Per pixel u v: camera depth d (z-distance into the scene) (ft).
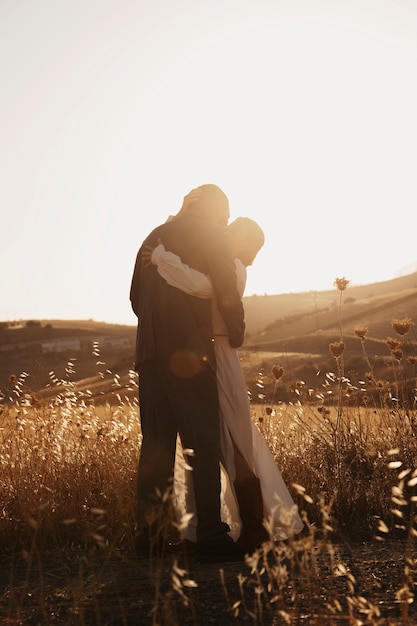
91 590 11.32
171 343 14.20
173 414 14.23
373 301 299.58
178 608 10.49
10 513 14.78
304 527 14.79
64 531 14.44
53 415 17.74
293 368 99.76
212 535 13.41
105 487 15.66
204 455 13.73
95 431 17.49
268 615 10.03
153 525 13.53
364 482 16.65
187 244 14.33
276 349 190.80
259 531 13.84
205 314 14.35
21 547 14.12
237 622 9.91
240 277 14.66
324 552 12.77
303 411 19.39
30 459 16.20
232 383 14.48
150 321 14.42
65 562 13.19
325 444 18.24
